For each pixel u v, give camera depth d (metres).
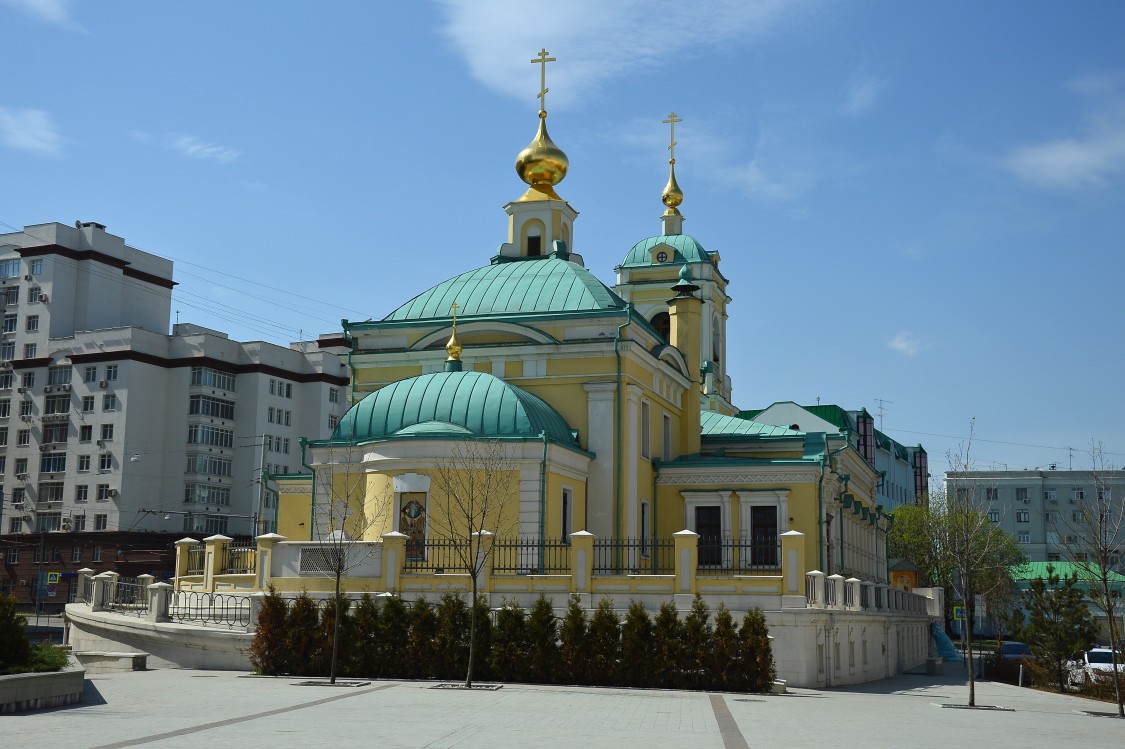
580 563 31.89
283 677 29.98
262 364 98.94
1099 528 41.88
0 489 95.38
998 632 66.50
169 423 95.25
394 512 38.69
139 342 93.19
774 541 45.84
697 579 31.36
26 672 22.11
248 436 97.88
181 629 32.72
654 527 47.19
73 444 93.44
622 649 29.31
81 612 37.00
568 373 44.78
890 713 25.47
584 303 46.44
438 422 40.25
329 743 17.11
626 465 43.66
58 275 96.44
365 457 40.06
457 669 29.91
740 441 52.19
